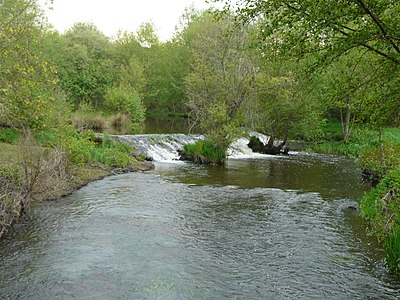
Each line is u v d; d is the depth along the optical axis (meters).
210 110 23.98
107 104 42.53
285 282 7.10
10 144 17.11
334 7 6.41
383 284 7.12
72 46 53.22
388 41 6.98
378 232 9.71
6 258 7.80
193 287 6.77
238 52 24.47
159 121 53.41
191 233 9.74
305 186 16.70
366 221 11.09
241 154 28.83
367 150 19.78
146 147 24.55
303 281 7.16
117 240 9.03
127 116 40.91
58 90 16.77
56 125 16.31
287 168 22.42
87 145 19.58
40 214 10.98
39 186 12.80
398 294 6.75
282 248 8.83
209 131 24.11
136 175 18.09
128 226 10.12
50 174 13.81
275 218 11.28
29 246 8.50
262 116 28.97
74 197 13.16
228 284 6.95
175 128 42.62
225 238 9.43
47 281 6.81
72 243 8.75
